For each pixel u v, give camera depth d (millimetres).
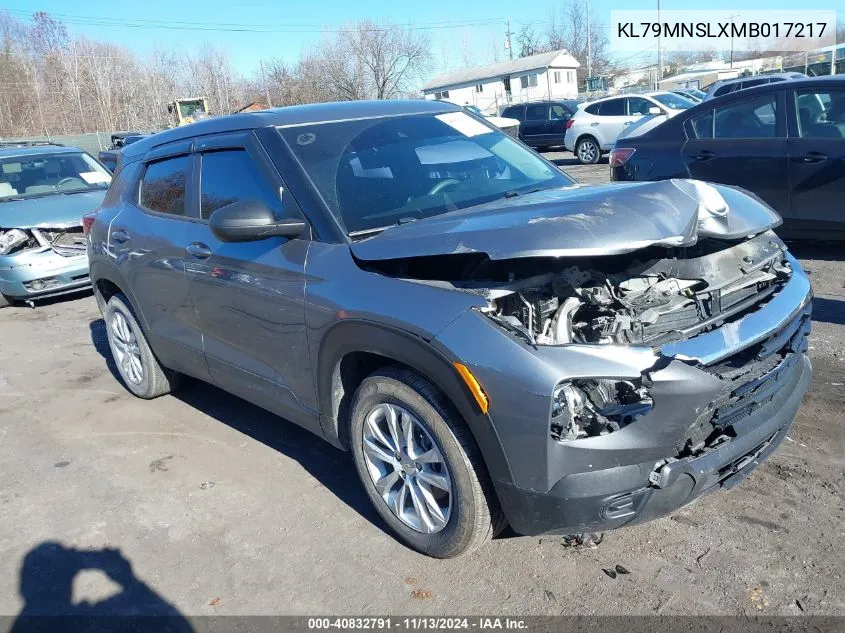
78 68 56562
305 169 3426
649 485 2508
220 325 3859
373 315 2840
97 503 3764
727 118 7035
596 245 2463
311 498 3631
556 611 2703
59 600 3021
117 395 5297
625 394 2510
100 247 4965
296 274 3244
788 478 3379
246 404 4914
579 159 18531
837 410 3963
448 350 2586
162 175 4426
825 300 5727
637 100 17422
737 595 2688
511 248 2518
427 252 2738
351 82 51500
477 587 2871
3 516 3707
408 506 3113
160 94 57781
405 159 3668
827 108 6406
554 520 2549
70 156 9508
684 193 2816
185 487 3850
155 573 3148
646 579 2818
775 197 6703
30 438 4648
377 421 3111
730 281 2887
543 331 2607
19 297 8000
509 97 63594
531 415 2441
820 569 2777
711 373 2512
